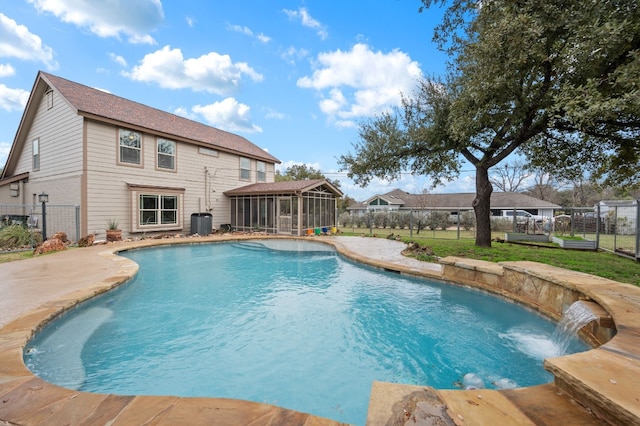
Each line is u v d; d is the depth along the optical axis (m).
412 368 3.64
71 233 12.03
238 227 17.50
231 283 7.22
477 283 6.27
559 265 7.37
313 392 3.17
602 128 7.56
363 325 4.88
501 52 6.82
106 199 12.15
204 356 3.86
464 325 4.88
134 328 4.60
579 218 18.50
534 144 10.22
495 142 9.66
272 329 4.70
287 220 15.66
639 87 4.99
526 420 1.86
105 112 12.28
